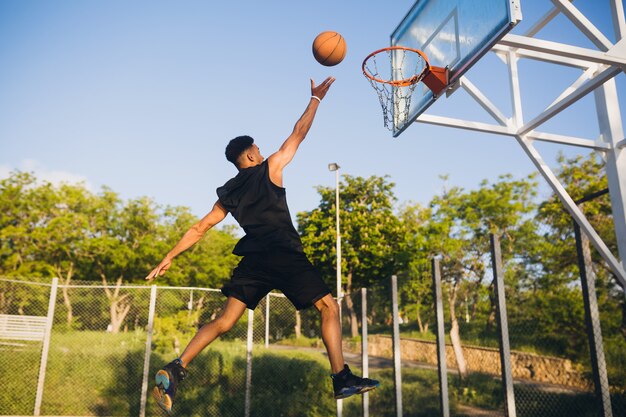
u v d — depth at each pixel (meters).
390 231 25.73
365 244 25.25
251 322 10.36
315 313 11.84
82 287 10.91
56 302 11.12
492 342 7.93
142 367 10.64
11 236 28.34
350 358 11.01
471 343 8.35
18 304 10.98
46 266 28.62
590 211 10.83
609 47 4.88
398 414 8.09
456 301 8.78
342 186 27.19
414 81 6.01
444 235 22.16
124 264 29.72
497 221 19.97
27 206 29.64
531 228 8.55
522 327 7.96
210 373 10.47
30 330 10.49
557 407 7.25
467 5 5.30
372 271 25.52
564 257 8.25
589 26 4.98
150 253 30.53
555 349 7.75
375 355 10.45
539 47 4.70
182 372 2.35
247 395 9.91
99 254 30.55
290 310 11.84
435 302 7.34
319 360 10.78
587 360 7.43
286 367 10.49
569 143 6.25
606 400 5.50
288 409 9.88
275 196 2.51
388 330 9.87
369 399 9.28
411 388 8.30
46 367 10.27
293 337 11.65
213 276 32.59
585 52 4.74
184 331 11.69
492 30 4.75
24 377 10.11
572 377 7.43
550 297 7.98
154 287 10.53
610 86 6.28
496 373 7.99
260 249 2.46
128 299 11.62
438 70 5.72
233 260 33.84
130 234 32.16
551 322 7.88
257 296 2.50
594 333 5.74
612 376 7.15
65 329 10.94
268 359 10.65
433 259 7.54
